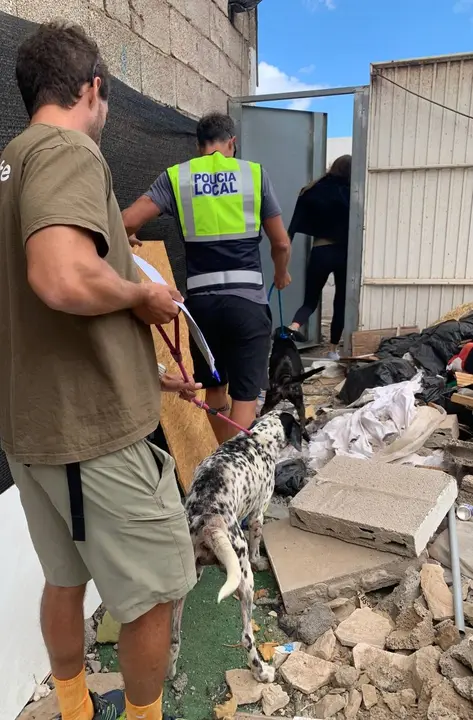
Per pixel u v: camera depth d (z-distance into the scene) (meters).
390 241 7.00
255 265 3.48
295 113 7.18
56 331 1.52
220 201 3.33
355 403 4.96
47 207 1.35
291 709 2.28
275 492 3.88
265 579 3.06
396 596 2.75
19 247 1.51
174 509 1.72
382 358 6.06
